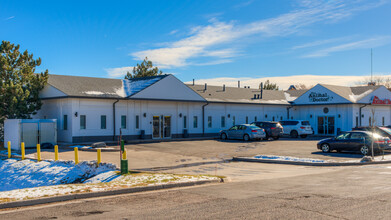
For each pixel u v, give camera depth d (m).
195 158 21.66
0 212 9.15
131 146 27.73
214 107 39.38
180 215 8.22
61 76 33.59
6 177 20.42
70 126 29.17
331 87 44.31
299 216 7.88
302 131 37.84
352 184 12.09
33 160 21.95
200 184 13.04
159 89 33.75
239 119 41.81
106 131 31.03
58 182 17.70
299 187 11.70
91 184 12.68
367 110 43.88
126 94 32.66
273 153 23.89
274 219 7.68
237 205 9.13
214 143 30.55
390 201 9.24
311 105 45.56
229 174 15.80
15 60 31.30
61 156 22.45
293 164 19.28
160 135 34.72
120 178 14.78
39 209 9.37
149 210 8.85
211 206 9.10
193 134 37.41
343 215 7.90
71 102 29.08
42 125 27.69
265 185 12.34
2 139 31.50
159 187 12.12
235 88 47.84
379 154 22.73
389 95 45.94
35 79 30.39
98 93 30.97
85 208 9.30
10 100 28.72
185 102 36.72
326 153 23.59
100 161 18.83
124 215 8.40
